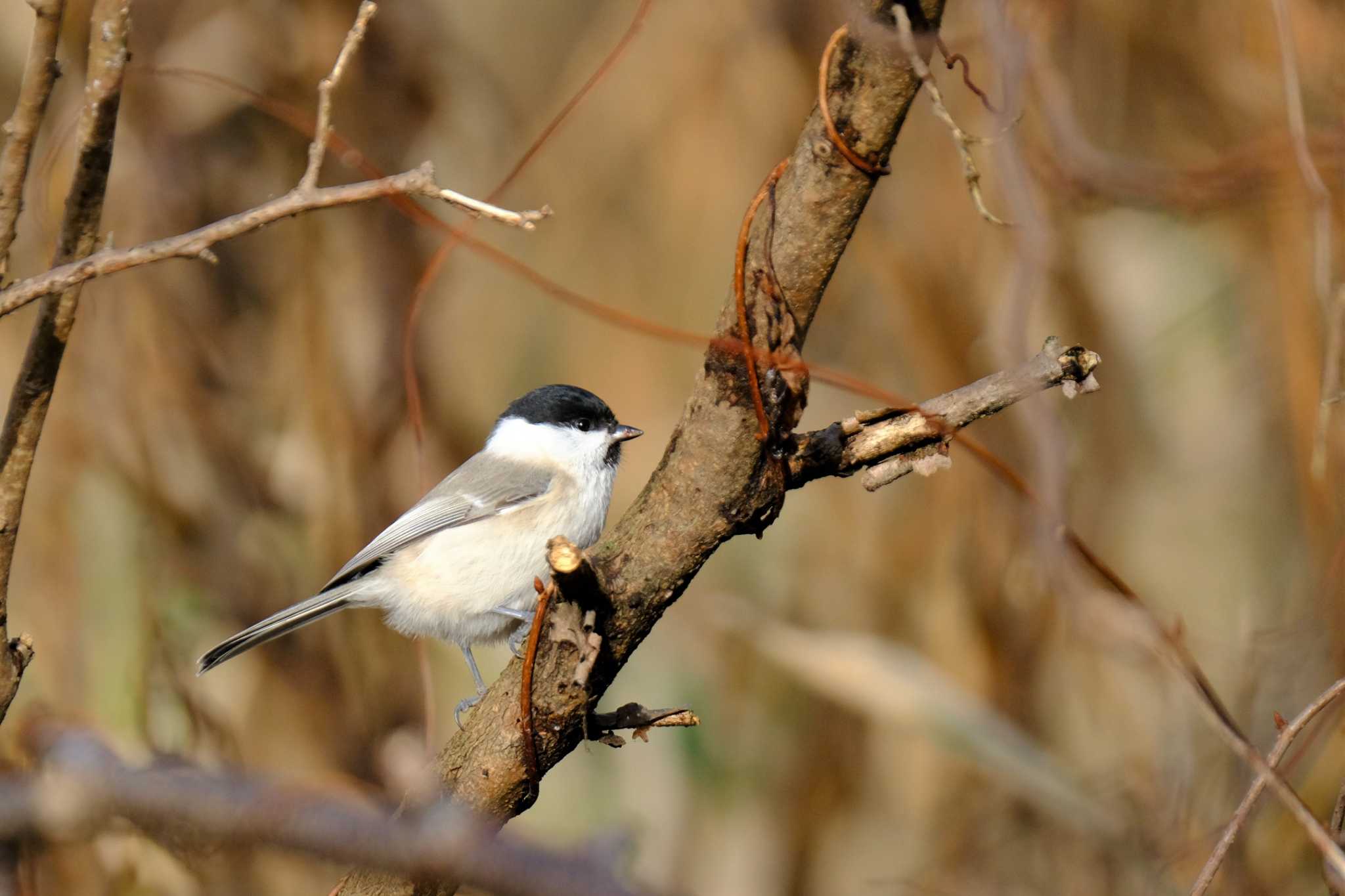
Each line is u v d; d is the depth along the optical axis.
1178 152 8.46
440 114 9.44
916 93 4.06
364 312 9.09
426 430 9.14
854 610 9.01
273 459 8.92
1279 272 7.34
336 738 8.80
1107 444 9.13
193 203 8.90
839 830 9.27
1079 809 7.54
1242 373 9.77
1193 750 7.29
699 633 9.69
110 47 4.29
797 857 9.27
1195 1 8.45
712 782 9.62
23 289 3.98
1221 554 9.58
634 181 9.51
